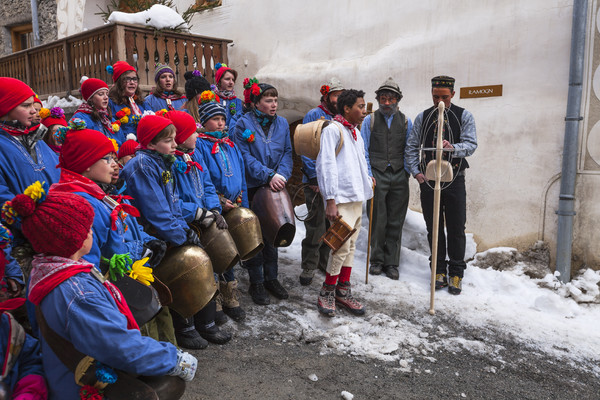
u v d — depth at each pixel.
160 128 2.62
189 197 3.04
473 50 4.81
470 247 4.88
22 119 2.58
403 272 4.80
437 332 3.57
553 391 2.88
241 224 3.31
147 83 6.35
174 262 2.63
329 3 6.05
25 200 1.40
